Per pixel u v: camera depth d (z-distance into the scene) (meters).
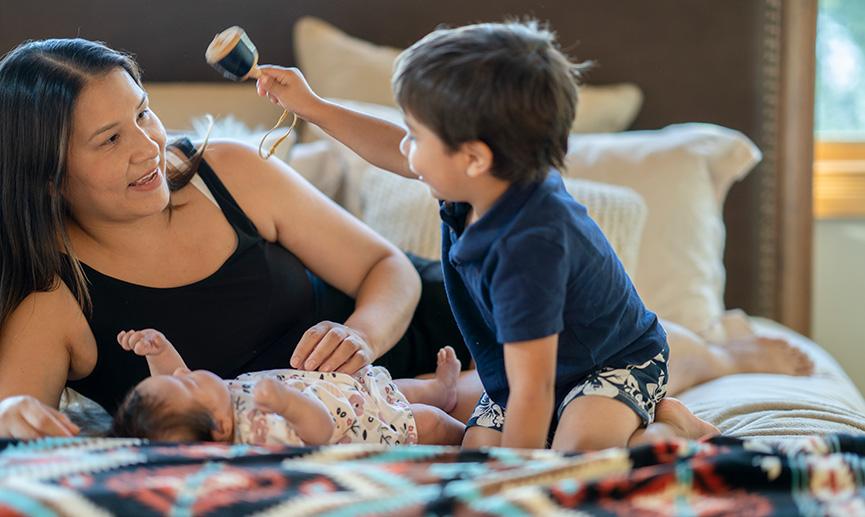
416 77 1.28
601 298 1.38
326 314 1.84
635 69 2.78
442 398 1.75
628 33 2.77
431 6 2.72
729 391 1.94
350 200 2.37
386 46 2.73
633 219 2.26
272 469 1.19
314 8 2.68
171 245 1.68
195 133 2.21
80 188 1.56
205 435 1.39
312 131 2.51
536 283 1.27
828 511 1.10
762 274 2.88
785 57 2.78
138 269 1.66
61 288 1.61
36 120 1.50
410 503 1.11
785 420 1.70
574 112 1.33
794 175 2.82
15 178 1.54
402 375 1.90
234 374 1.72
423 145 1.30
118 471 1.18
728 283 2.88
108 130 1.50
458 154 1.29
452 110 1.26
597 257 1.36
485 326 1.50
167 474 1.18
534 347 1.28
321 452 1.26
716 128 2.64
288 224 1.81
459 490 1.12
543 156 1.30
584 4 2.75
